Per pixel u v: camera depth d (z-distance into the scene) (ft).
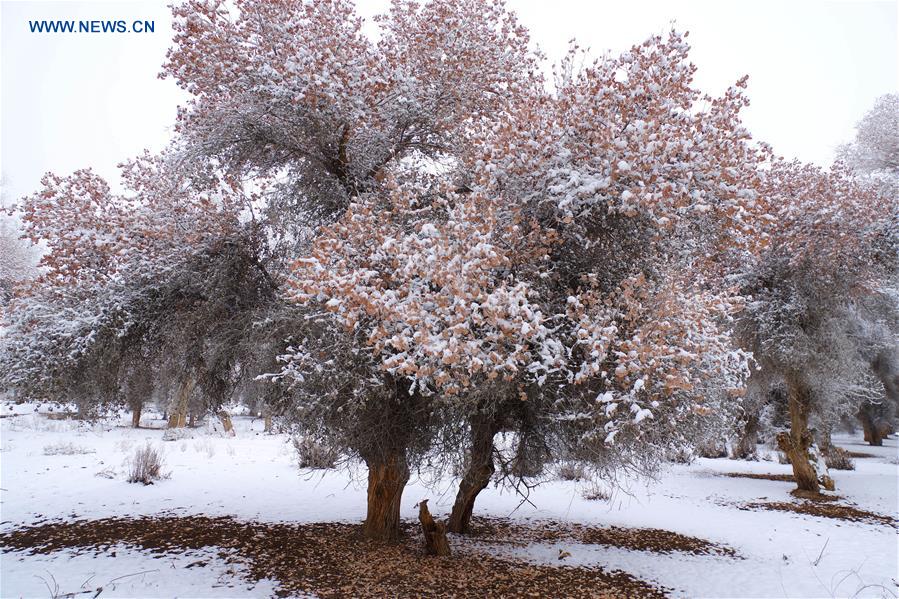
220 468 47.44
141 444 59.77
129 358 26.58
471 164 21.84
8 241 67.31
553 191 18.37
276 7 22.80
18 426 71.61
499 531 29.63
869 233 38.01
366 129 24.32
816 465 45.73
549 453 22.77
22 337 22.56
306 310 21.26
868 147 62.03
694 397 19.77
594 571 22.76
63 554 22.30
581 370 17.35
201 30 21.89
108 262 24.38
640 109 19.15
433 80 25.12
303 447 45.24
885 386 82.69
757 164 19.07
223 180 26.48
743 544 29.30
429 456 23.52
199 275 24.72
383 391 19.77
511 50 27.73
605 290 20.53
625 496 42.80
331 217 26.11
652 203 15.79
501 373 17.26
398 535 26.04
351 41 23.63
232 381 29.40
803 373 43.34
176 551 23.17
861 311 48.01
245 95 22.63
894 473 56.75
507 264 17.69
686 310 19.30
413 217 22.94
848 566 25.17
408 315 15.30
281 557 22.70
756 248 18.16
